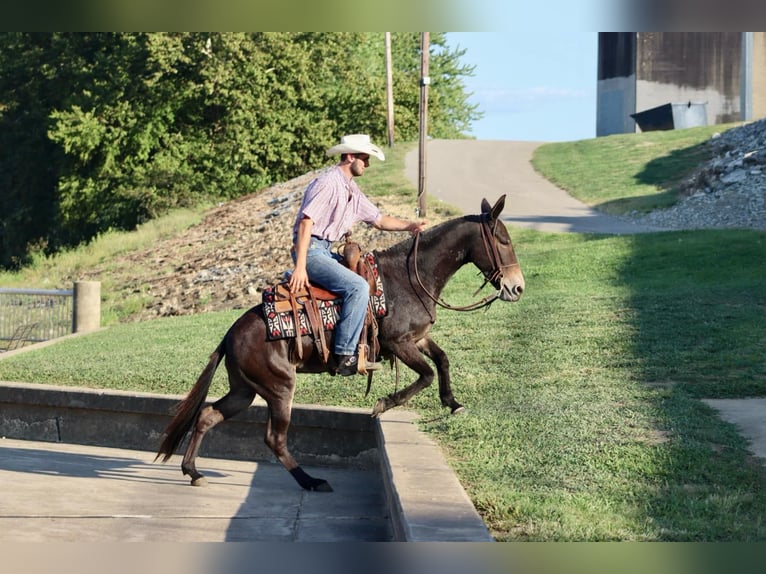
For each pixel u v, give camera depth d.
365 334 7.62
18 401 10.73
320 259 7.57
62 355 13.70
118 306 22.56
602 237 22.02
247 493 8.16
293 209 29.19
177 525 7.07
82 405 10.42
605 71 65.75
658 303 13.69
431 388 9.82
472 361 10.92
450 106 68.00
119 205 43.75
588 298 14.55
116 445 10.37
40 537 6.64
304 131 47.50
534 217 27.81
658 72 62.03
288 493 8.18
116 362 12.53
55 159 50.44
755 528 5.38
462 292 16.41
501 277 7.97
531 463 6.93
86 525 7.00
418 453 7.23
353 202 7.75
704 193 28.44
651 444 7.13
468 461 7.12
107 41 46.16
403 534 5.33
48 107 49.84
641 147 41.56
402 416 8.90
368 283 7.66
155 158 44.56
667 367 10.02
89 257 30.30
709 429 7.52
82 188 45.97
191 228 32.16
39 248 49.88
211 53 44.75
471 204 29.83
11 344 18.20
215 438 9.87
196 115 46.69
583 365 10.36
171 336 14.91
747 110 61.62
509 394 9.27
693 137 41.62
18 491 8.03
